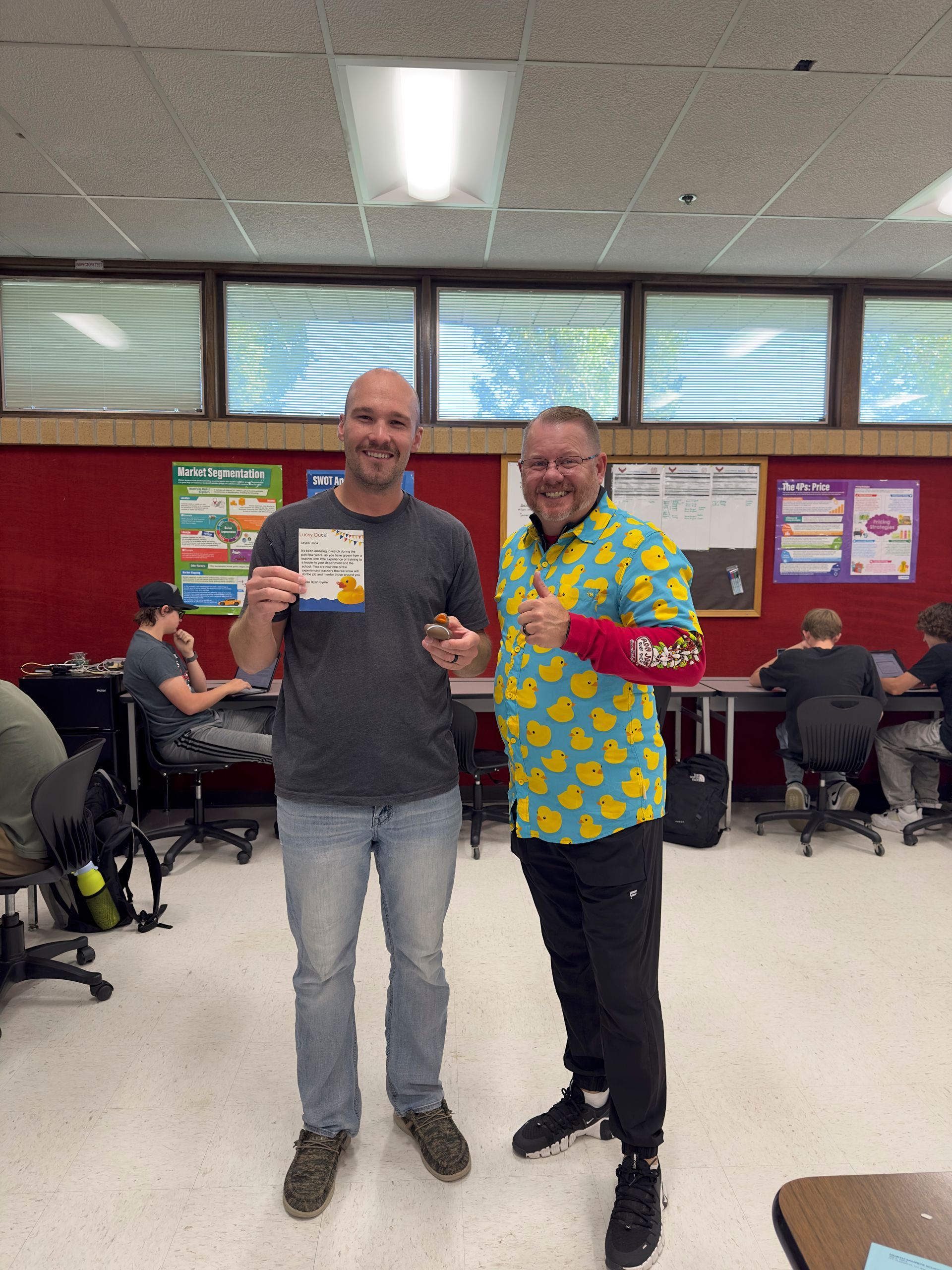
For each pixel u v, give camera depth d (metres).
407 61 2.38
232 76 2.43
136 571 4.07
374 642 1.43
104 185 3.13
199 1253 1.39
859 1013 2.20
